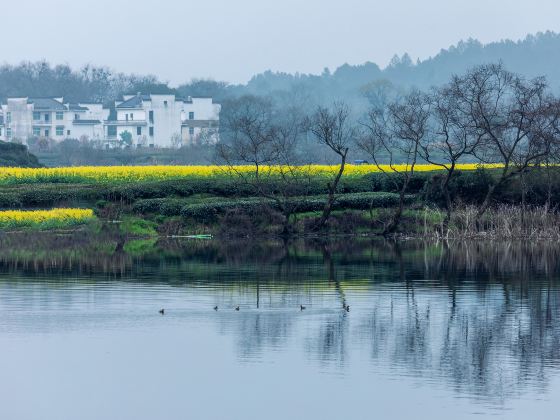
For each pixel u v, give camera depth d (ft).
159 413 160.76
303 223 418.31
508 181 428.15
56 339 203.82
